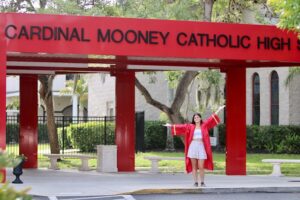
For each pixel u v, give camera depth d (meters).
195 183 15.49
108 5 22.55
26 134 22.73
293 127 31.88
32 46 14.94
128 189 15.10
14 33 14.85
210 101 29.73
